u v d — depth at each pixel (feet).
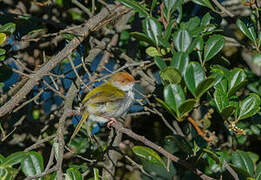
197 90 17.10
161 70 18.71
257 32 24.34
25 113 34.40
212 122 30.35
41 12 36.32
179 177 30.76
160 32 21.54
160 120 36.37
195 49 21.09
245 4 23.82
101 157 26.21
